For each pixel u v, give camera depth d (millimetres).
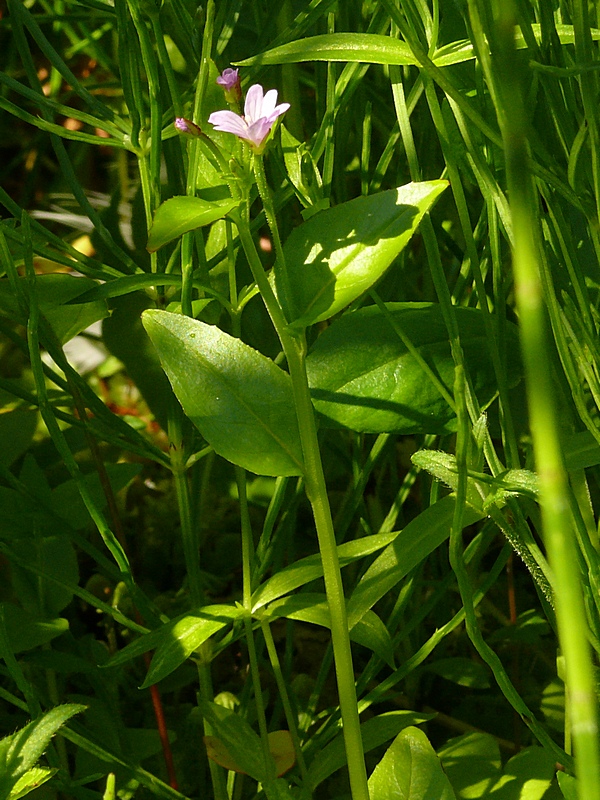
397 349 172
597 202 140
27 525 196
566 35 156
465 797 172
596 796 75
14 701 161
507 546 177
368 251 136
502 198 144
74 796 187
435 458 148
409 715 174
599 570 143
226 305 173
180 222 133
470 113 136
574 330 158
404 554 153
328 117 182
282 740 173
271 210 135
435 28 147
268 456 146
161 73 205
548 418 76
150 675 153
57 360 185
